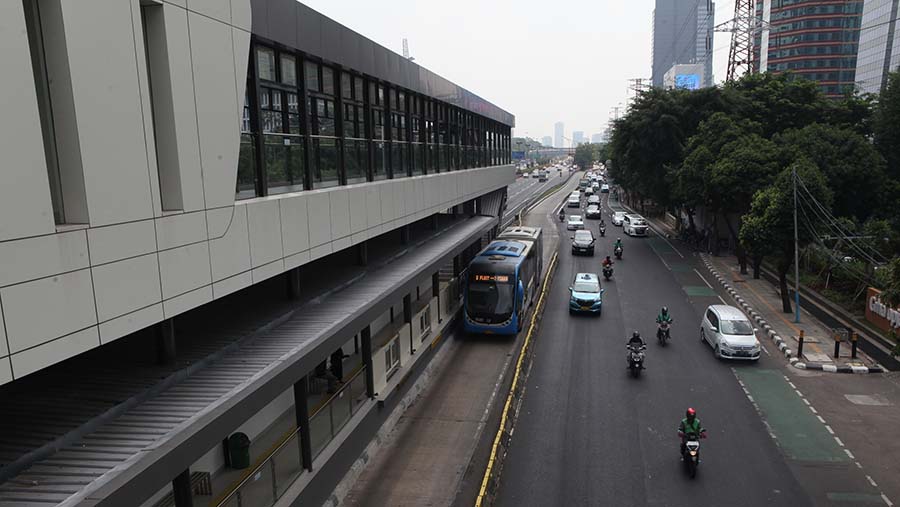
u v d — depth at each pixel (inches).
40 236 213.6
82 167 233.0
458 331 876.6
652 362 761.0
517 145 7573.8
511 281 826.8
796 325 895.1
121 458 244.8
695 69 4926.2
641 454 522.3
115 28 248.8
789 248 933.2
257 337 409.1
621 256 1513.3
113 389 307.7
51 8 223.1
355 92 583.2
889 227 1079.0
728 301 1074.1
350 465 460.1
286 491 364.5
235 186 347.6
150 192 272.1
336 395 449.7
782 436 552.7
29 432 260.8
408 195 713.6
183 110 296.5
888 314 821.9
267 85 419.5
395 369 592.1
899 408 611.2
